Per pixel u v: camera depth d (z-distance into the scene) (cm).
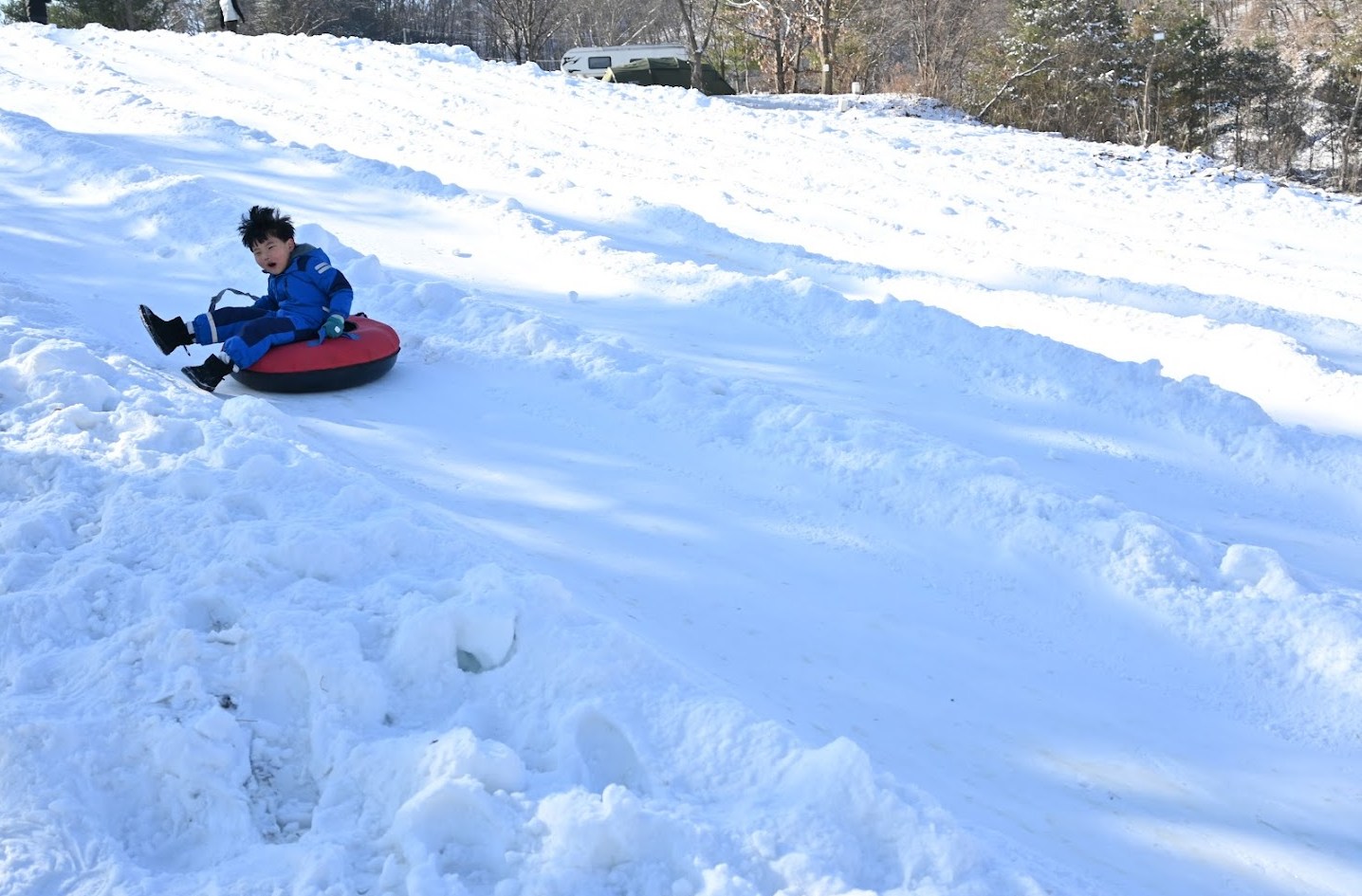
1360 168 3588
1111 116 3538
